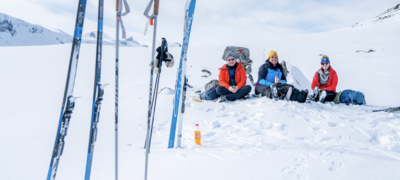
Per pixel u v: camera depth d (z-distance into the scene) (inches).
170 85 273.3
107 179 63.1
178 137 88.2
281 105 152.4
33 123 118.9
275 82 172.6
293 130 110.0
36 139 94.7
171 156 78.9
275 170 66.9
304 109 145.8
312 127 112.5
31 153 80.4
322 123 119.5
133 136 99.5
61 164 71.5
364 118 129.2
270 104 156.7
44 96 210.8
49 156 78.3
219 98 172.6
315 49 1063.6
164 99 162.6
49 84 290.8
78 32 46.5
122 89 239.1
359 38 1378.0
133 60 705.0
